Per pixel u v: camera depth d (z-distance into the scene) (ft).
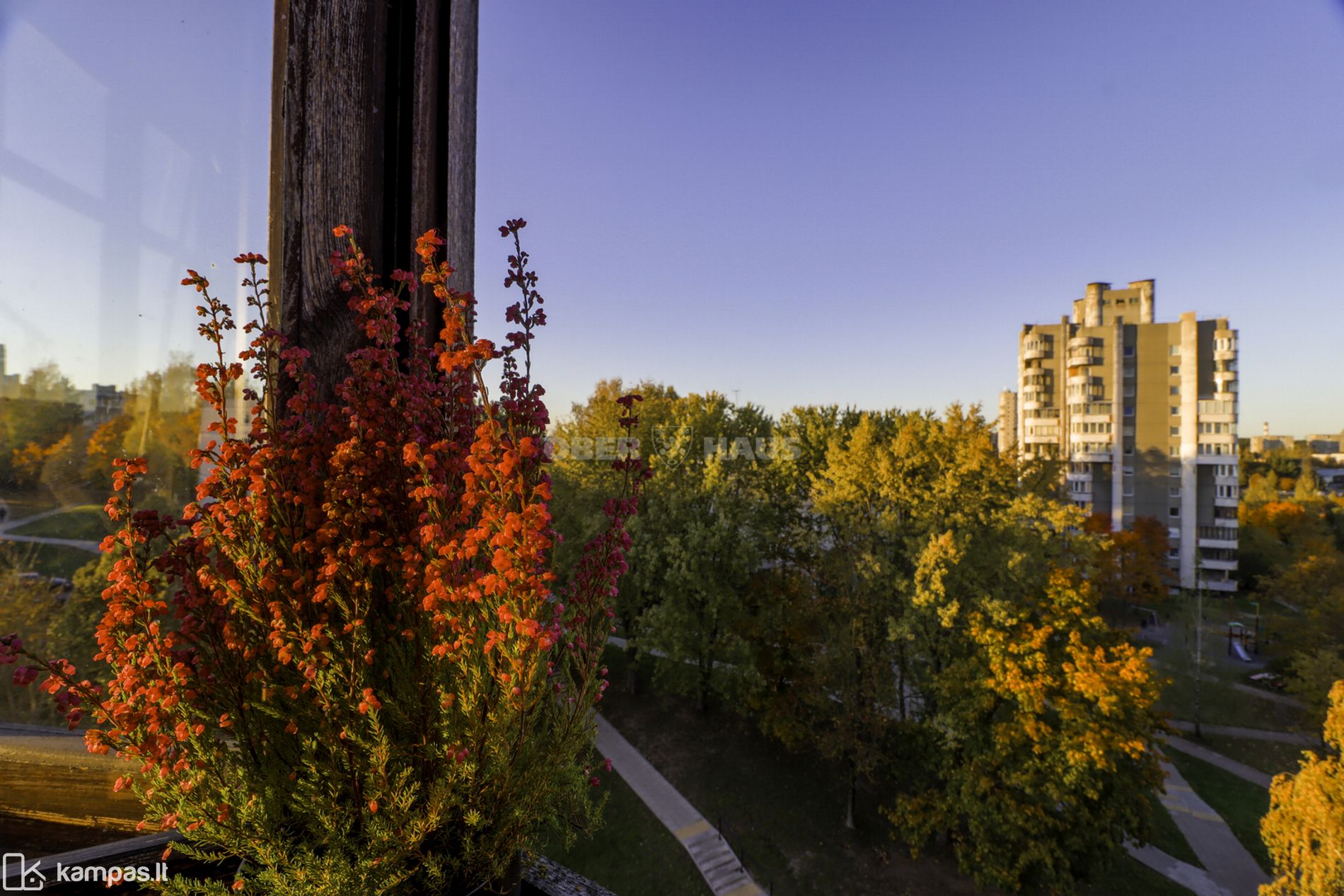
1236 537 142.51
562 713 4.16
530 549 3.34
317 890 3.26
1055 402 175.52
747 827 47.73
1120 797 39.86
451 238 6.13
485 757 3.67
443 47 6.23
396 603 4.19
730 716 62.80
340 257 4.92
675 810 49.29
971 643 43.96
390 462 4.00
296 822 3.77
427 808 3.67
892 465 51.01
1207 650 104.88
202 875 4.12
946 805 42.98
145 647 3.34
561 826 4.25
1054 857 39.32
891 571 48.85
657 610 55.42
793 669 57.98
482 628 3.72
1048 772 38.78
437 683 3.78
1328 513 153.89
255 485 3.49
